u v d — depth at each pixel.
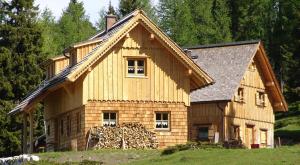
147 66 47.72
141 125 47.12
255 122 61.34
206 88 57.78
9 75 70.31
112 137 46.19
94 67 46.66
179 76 48.31
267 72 62.41
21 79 70.38
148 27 47.22
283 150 35.62
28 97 57.97
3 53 70.00
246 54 60.38
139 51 47.56
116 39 46.56
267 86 63.19
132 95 47.34
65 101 50.53
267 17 104.56
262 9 105.50
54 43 101.88
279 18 98.06
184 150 38.72
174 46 47.75
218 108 56.97
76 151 42.97
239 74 58.41
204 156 35.38
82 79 46.38
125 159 39.00
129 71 47.59
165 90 47.97
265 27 103.06
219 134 56.66
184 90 48.28
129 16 50.41
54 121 53.47
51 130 54.72
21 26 71.88
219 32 104.00
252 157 34.06
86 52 49.91
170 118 47.88
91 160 38.78
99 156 39.97
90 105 46.44
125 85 47.25
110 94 46.91
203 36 104.31
